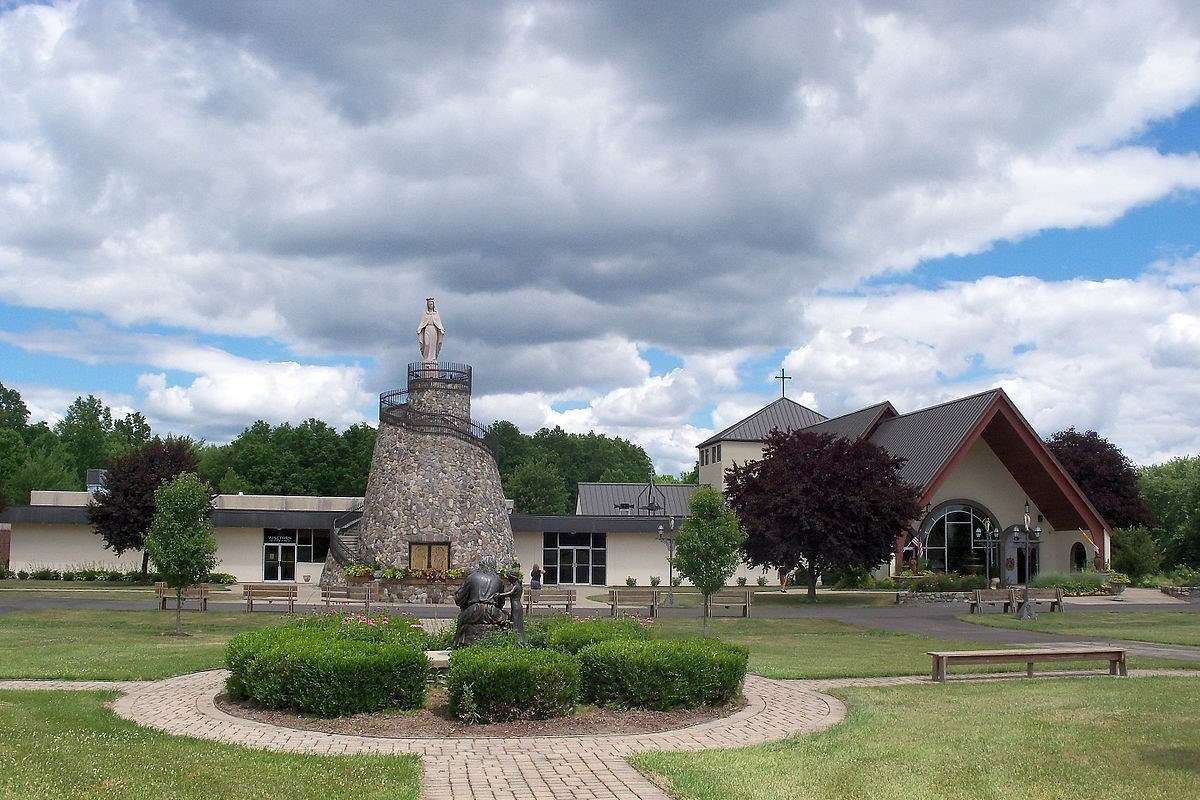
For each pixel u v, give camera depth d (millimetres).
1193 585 48469
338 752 11883
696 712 14547
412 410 49062
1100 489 63031
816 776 10633
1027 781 10477
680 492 76688
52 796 9508
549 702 13828
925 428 56281
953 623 34188
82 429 113625
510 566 49219
